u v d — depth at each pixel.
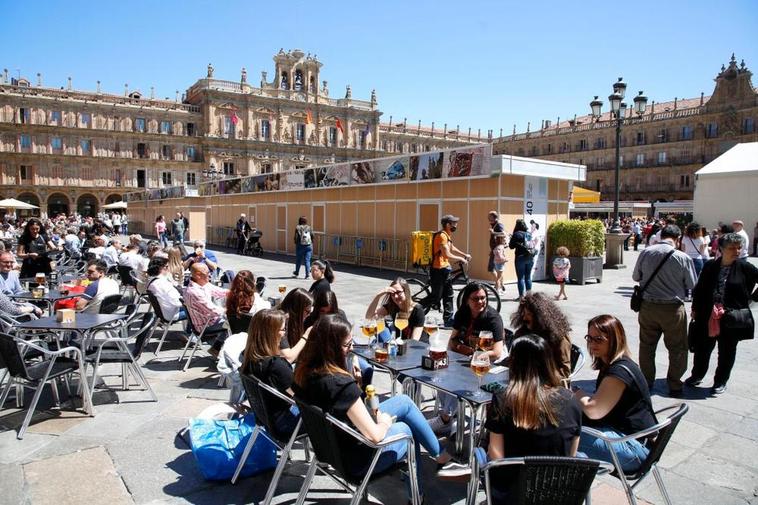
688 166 66.81
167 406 5.60
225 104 71.75
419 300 9.61
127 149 69.38
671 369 6.05
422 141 91.31
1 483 3.99
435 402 5.49
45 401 5.68
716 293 6.07
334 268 18.83
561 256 12.45
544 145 83.25
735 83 63.22
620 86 17.12
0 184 63.22
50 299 7.73
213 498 3.87
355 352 4.82
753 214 24.95
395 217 18.36
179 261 9.88
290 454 4.55
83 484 4.01
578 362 4.58
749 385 6.42
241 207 29.73
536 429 2.86
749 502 3.90
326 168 21.50
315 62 77.06
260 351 4.01
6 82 68.12
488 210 14.89
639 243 31.84
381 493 4.01
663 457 4.58
